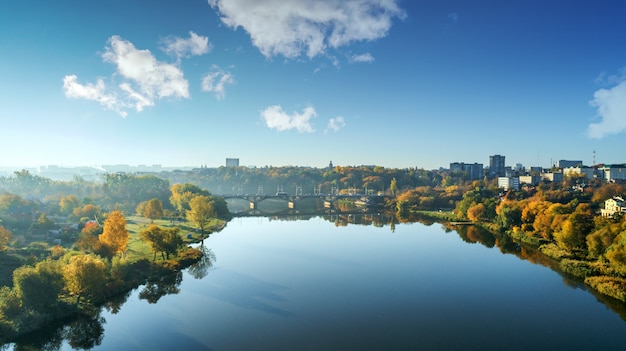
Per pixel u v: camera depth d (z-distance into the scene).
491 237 153.25
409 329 66.25
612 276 87.06
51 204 192.12
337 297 81.62
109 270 83.69
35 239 117.12
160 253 110.50
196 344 60.56
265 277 95.38
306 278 94.75
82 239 96.75
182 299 79.50
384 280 93.44
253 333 64.38
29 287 64.94
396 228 181.75
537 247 130.75
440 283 91.31
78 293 73.75
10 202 165.62
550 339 62.72
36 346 60.00
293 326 67.19
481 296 82.25
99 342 61.22
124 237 97.06
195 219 152.00
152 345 60.34
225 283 90.38
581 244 108.56
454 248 131.50
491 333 64.81
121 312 72.69
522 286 88.56
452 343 61.34
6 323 61.53
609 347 60.00
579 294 83.06
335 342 61.44
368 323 68.62
